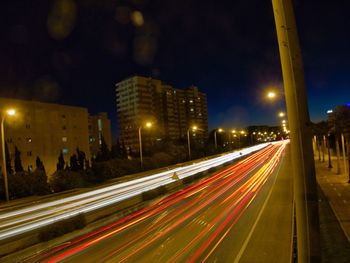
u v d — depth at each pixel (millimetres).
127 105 115188
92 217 19625
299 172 4086
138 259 11945
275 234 14125
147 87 115312
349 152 27375
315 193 4020
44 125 56531
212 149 80688
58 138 59125
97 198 24812
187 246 13125
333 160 50812
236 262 11047
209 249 12570
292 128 4148
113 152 60094
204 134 146500
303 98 4090
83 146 64125
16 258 13398
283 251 11891
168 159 55812
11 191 28641
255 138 168500
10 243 14539
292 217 16938
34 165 53969
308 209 4008
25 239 15148
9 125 50625
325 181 28672
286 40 4145
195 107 140000
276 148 99000
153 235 15172
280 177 34406
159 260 11672
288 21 4137
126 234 15781
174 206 22344
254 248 12406
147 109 114750
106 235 15930
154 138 106562
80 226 17688
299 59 4113
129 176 40562
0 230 16562
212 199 24000
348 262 10164
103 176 38250
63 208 21375
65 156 60156
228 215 18328
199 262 11242
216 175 40750
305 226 4020
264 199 22547
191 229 15781
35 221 18172
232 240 13586
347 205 18281
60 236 16312
